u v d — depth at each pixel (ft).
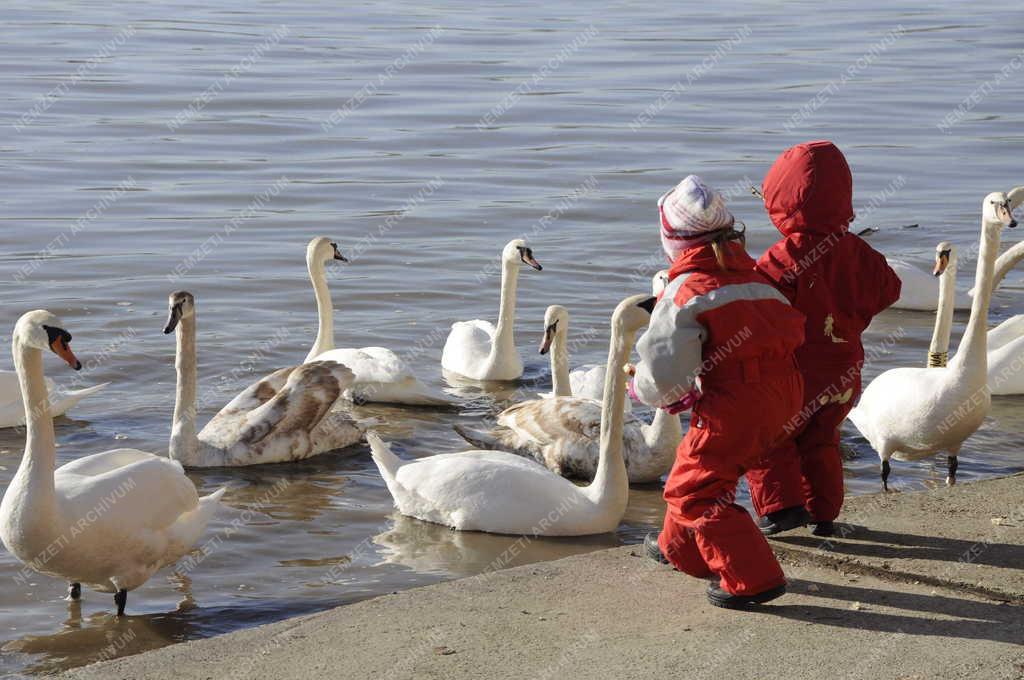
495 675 19.54
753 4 169.37
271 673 19.77
